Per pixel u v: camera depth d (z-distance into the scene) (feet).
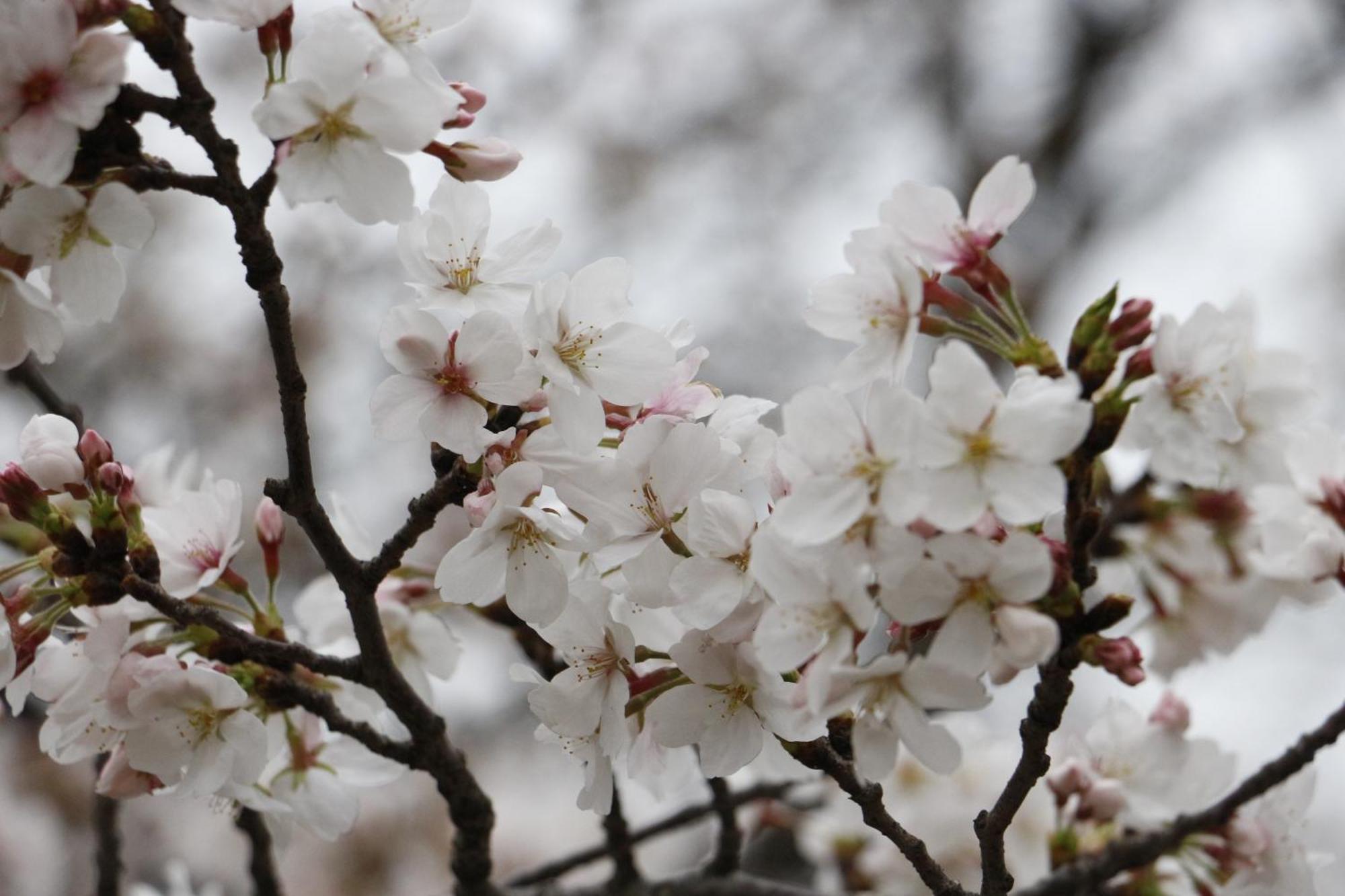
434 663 3.28
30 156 2.85
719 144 8.33
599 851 3.44
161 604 3.01
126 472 3.02
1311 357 3.22
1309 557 3.16
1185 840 3.23
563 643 2.97
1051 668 2.91
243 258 2.90
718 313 7.61
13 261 2.92
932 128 8.17
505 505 2.93
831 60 8.50
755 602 2.92
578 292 2.97
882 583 2.83
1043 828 3.56
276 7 2.89
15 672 3.01
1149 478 3.47
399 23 2.93
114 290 2.93
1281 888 3.22
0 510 3.08
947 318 3.01
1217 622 3.49
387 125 2.88
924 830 3.63
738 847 3.41
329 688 3.15
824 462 2.85
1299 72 7.99
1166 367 2.91
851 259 2.99
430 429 2.94
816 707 2.83
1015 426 2.83
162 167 2.91
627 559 2.94
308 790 3.14
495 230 6.81
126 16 2.87
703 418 3.03
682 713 2.94
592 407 2.94
